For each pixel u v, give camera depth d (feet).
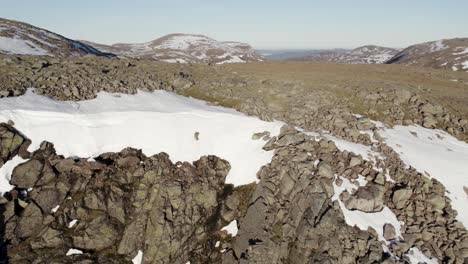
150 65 172.04
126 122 104.94
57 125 97.30
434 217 83.05
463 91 157.48
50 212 83.71
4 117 92.43
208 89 143.54
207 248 84.23
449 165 99.35
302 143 95.81
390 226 79.00
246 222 86.02
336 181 86.63
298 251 77.82
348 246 74.64
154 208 85.35
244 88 146.61
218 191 93.35
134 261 81.41
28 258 76.89
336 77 170.60
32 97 104.63
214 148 102.42
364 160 95.09
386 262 70.64
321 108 127.13
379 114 126.41
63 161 89.66
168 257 80.53
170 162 96.68
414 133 116.47
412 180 90.84
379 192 83.87
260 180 91.76
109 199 86.58
